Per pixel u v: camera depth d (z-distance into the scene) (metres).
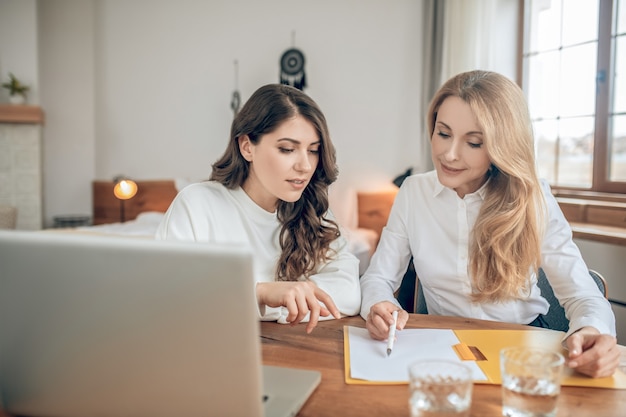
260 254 1.32
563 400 0.78
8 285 0.64
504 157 1.21
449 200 1.43
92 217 4.89
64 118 4.77
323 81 4.57
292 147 1.19
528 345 1.00
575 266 1.28
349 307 1.24
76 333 0.64
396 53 4.39
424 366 0.70
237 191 1.34
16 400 0.69
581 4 3.19
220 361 0.61
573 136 3.27
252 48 4.69
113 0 4.78
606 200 2.91
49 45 4.69
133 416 0.66
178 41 4.78
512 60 3.68
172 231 1.25
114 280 0.61
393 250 1.51
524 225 1.28
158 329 0.61
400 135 4.42
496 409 0.75
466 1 3.64
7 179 4.42
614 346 0.89
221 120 4.78
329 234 1.37
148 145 4.86
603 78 3.00
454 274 1.42
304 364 0.91
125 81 4.84
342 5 4.49
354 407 0.75
